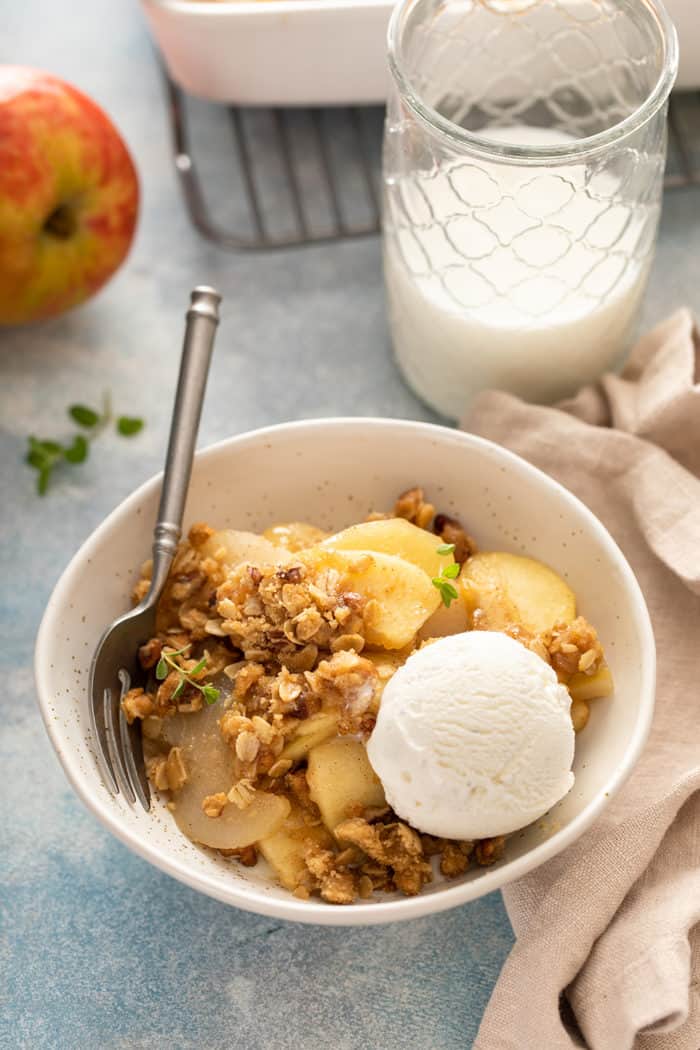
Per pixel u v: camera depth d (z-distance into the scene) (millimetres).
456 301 603
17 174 613
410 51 593
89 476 645
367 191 715
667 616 583
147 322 682
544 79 643
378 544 538
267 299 685
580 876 522
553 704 498
